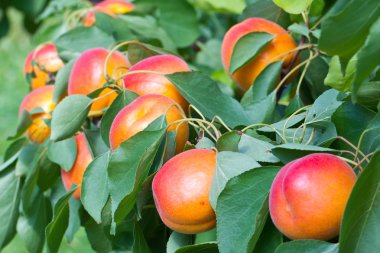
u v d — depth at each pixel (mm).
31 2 1227
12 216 740
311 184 489
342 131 574
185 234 573
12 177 741
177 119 582
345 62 494
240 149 558
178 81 620
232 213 513
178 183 525
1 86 2945
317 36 661
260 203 517
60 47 772
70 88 671
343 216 466
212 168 529
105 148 649
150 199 597
